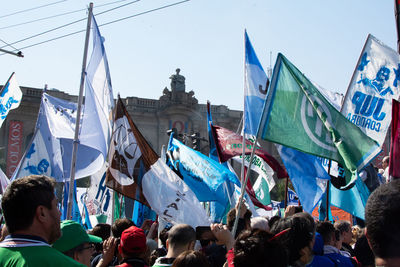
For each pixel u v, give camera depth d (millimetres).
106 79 8398
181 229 4070
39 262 2443
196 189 8273
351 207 7875
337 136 6207
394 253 1574
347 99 8000
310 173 7465
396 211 1583
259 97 7766
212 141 9039
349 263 4199
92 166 9133
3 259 2480
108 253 4223
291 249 3400
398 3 8141
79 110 7730
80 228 3641
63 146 9297
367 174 8102
